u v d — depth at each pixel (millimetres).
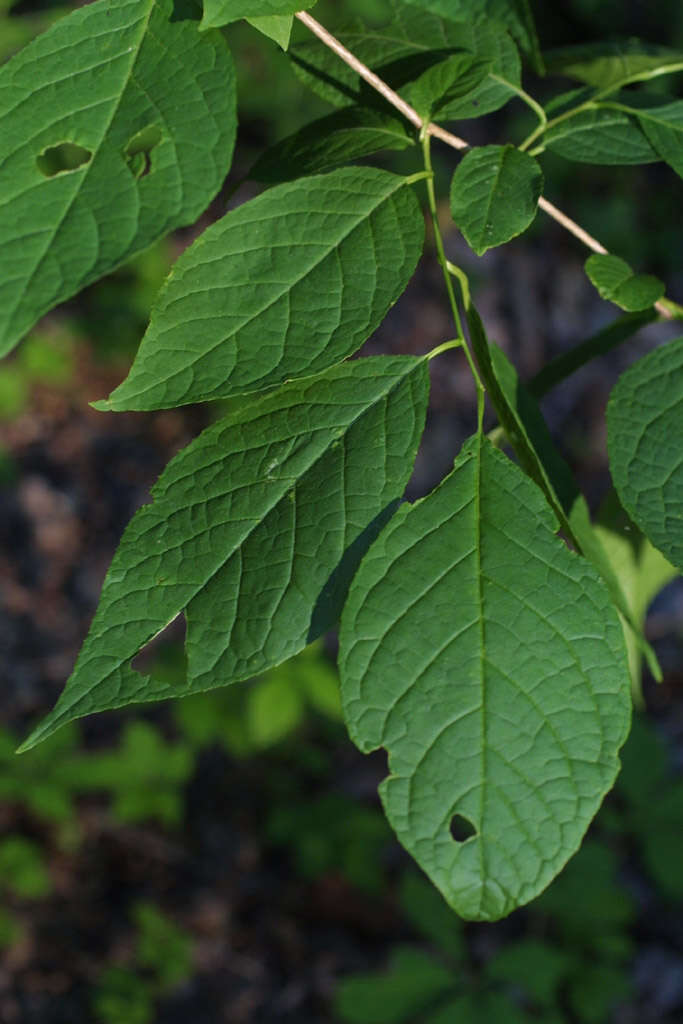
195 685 711
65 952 2330
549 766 704
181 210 704
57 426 3197
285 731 2219
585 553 759
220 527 722
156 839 2559
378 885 2398
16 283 690
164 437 3281
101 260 694
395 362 734
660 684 2883
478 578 714
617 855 2438
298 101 3330
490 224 738
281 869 2562
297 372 720
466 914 698
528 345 3574
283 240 730
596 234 3768
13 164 707
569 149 796
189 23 723
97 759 2367
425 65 796
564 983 2287
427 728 705
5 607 2807
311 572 719
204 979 2357
